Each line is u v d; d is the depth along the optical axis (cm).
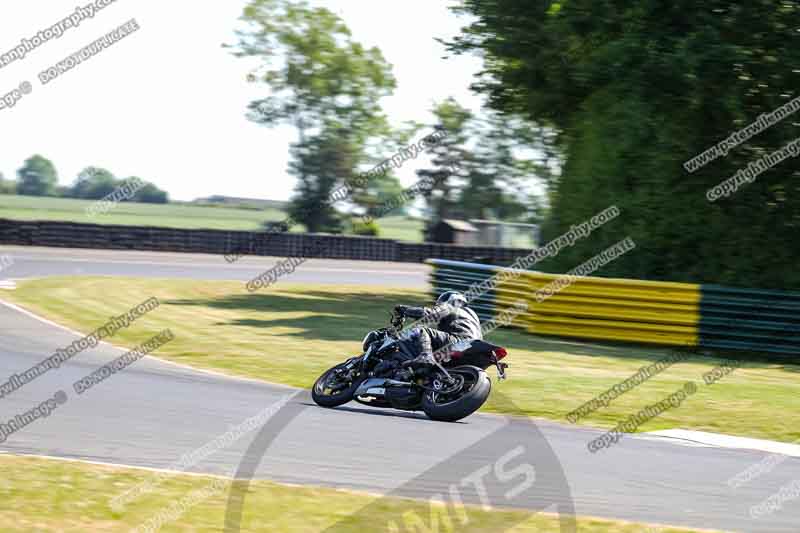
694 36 4581
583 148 5416
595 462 2050
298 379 2980
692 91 4603
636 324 4341
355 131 13112
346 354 3528
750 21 4675
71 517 1455
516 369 3306
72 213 17750
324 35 12812
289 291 6488
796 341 4247
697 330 4272
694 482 1931
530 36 5594
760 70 4659
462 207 13075
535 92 5903
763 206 4825
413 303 6134
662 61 4641
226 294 6038
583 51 5431
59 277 6412
